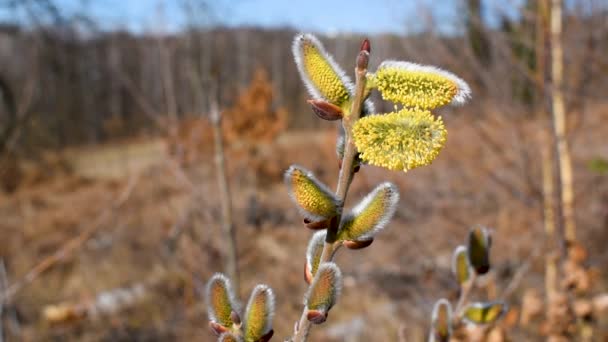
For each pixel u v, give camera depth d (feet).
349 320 19.76
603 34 12.07
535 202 13.42
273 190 36.88
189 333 19.40
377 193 3.81
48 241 30.68
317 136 75.77
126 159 46.96
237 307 4.13
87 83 85.92
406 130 3.49
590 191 14.99
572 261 9.70
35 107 15.52
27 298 23.72
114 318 22.77
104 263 26.30
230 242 10.55
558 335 9.47
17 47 26.17
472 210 17.80
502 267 16.61
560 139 10.58
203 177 16.80
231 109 39.17
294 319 18.20
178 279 21.40
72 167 63.16
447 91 3.51
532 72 12.44
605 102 13.56
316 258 4.15
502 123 14.29
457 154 17.58
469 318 6.39
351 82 3.84
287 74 116.37
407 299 18.78
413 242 18.66
